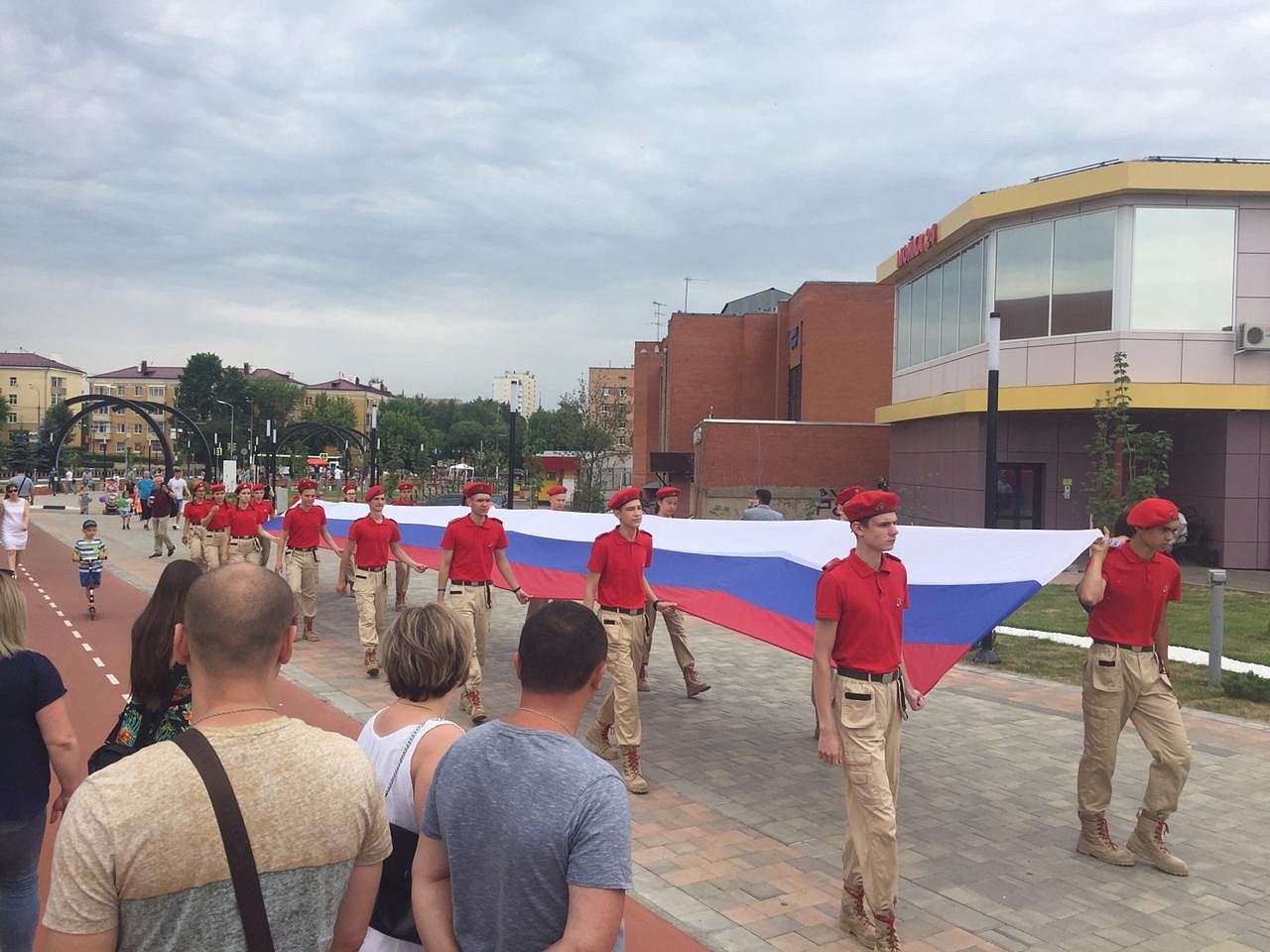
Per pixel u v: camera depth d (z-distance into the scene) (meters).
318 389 155.62
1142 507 5.74
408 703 3.16
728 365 46.22
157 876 1.85
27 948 3.61
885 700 4.92
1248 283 19.89
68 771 3.66
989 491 11.96
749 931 4.88
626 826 2.28
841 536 8.50
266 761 2.01
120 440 137.50
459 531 8.80
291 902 1.98
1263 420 20.05
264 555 15.19
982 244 22.42
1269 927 5.04
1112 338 19.94
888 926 4.65
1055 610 15.69
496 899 2.28
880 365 38.25
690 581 8.66
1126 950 4.77
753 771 7.53
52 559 22.47
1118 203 19.86
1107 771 5.86
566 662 2.43
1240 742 8.48
